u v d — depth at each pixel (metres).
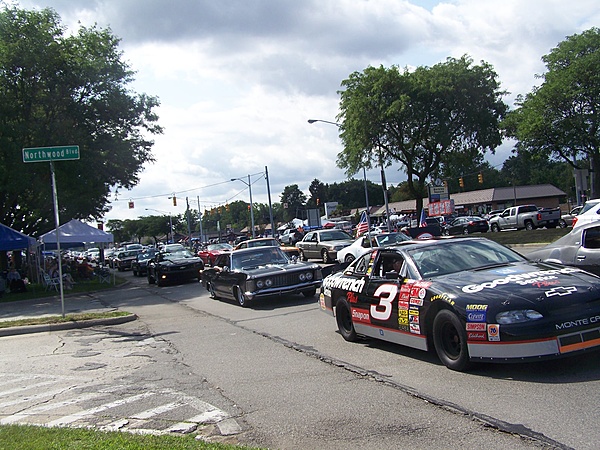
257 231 92.38
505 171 121.12
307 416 5.56
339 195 146.75
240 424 5.48
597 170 32.41
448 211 46.88
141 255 37.34
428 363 7.15
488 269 7.12
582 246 9.78
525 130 31.16
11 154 26.11
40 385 7.83
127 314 14.32
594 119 29.56
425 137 37.91
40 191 28.89
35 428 5.44
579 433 4.48
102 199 36.06
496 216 45.72
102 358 9.51
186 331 11.72
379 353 8.02
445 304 6.53
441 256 7.62
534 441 4.43
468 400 5.55
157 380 7.61
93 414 6.16
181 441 4.83
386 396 5.97
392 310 7.56
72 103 29.95
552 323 5.73
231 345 9.72
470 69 36.59
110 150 31.48
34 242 26.67
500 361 5.92
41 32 29.09
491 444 4.45
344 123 38.75
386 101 36.56
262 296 14.09
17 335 12.98
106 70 31.02
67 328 13.35
